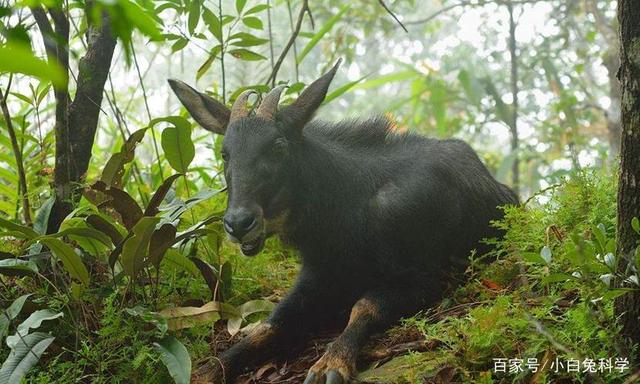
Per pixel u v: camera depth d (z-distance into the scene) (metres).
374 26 11.91
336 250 4.94
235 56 5.96
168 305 4.57
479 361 3.76
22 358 4.00
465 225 5.19
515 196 5.82
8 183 6.82
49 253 4.45
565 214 4.76
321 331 5.08
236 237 4.48
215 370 4.51
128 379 4.25
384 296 4.68
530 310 3.83
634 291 3.33
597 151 11.56
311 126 5.27
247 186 4.58
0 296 4.61
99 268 4.74
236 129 4.75
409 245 4.87
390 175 5.04
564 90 11.63
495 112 12.38
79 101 5.17
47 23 4.46
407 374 3.78
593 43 12.49
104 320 4.13
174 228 4.31
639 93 3.14
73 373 4.12
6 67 1.42
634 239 3.28
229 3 12.05
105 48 5.16
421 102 12.88
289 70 13.66
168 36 5.63
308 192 4.86
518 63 12.78
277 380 4.57
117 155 4.91
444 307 4.67
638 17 3.11
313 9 12.18
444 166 5.13
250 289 5.23
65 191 4.93
